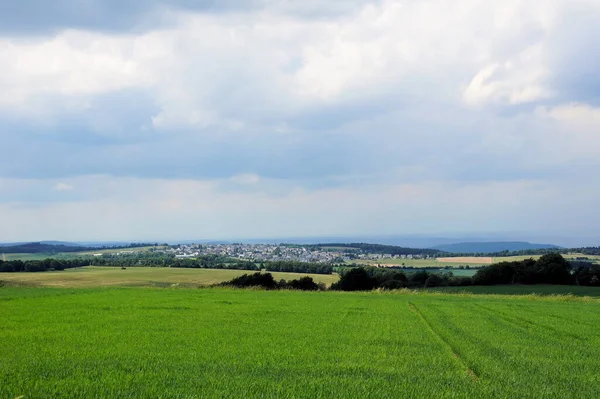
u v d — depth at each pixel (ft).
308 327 83.97
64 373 47.14
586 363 57.67
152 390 40.91
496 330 84.17
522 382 47.42
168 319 91.09
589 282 301.84
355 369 51.44
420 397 40.73
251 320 92.12
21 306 112.16
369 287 293.43
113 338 68.64
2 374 46.14
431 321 95.45
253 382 44.37
